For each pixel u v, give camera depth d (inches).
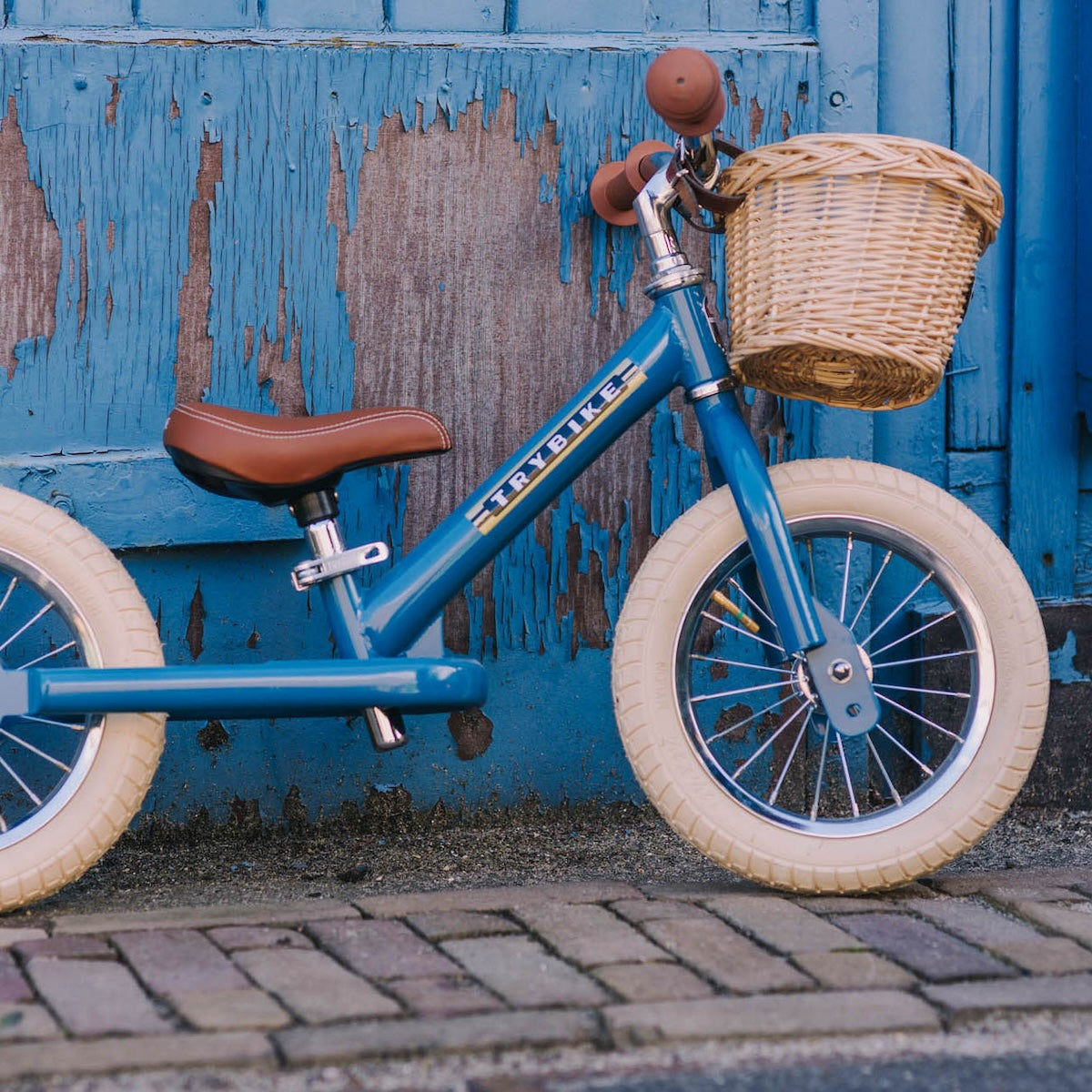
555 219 103.4
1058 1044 65.9
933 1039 66.2
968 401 112.7
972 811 87.7
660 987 69.8
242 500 99.8
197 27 99.2
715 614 108.1
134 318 98.7
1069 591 115.0
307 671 85.4
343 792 104.3
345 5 101.0
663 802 87.9
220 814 102.7
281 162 99.7
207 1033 64.0
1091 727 113.7
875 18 106.5
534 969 72.3
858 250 79.2
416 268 102.0
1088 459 114.9
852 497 90.8
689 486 106.9
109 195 97.7
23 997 68.2
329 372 101.4
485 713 105.7
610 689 107.3
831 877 86.1
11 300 97.0
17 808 100.7
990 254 112.2
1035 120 111.6
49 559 87.1
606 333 104.7
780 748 109.3
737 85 104.8
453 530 90.2
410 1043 63.2
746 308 83.0
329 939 76.5
